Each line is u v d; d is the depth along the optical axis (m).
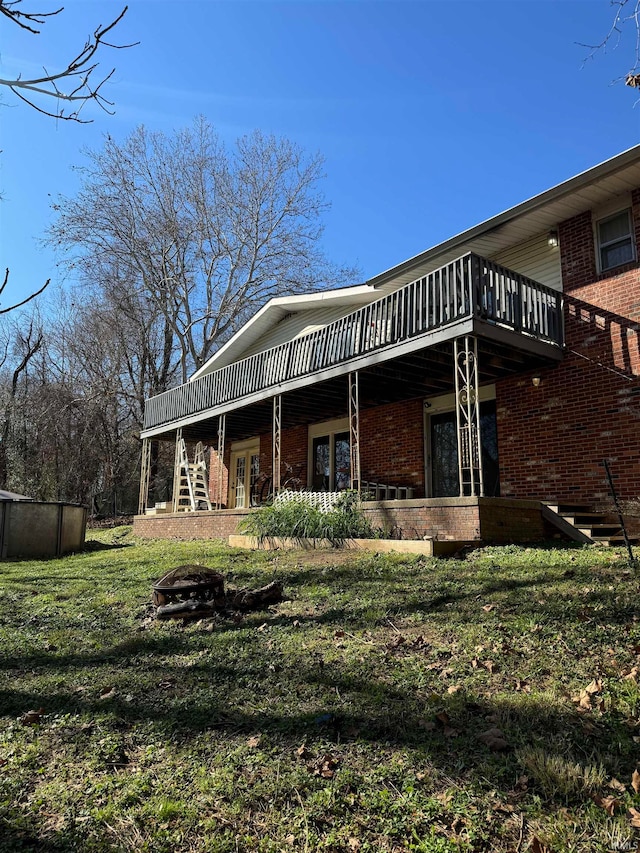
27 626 5.56
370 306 10.73
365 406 14.30
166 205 27.72
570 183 8.91
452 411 12.59
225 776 2.59
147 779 2.62
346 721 3.05
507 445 10.80
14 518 12.35
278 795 2.42
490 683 3.39
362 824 2.21
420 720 2.98
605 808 2.16
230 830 2.22
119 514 26.97
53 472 26.20
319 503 10.41
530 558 6.83
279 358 13.23
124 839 2.20
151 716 3.27
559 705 3.02
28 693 3.74
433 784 2.43
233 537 10.80
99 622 5.64
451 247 10.83
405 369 10.90
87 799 2.48
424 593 5.54
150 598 6.54
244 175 29.38
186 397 17.23
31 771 2.76
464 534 8.20
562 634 4.07
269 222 30.23
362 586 6.05
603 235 9.70
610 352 9.35
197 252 28.89
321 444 16.33
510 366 10.40
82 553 12.78
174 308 29.00
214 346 32.69
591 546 7.74
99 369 27.53
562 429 9.91
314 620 5.00
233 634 4.77
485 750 2.64
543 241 10.62
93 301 28.77
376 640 4.37
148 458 19.45
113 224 26.23
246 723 3.11
